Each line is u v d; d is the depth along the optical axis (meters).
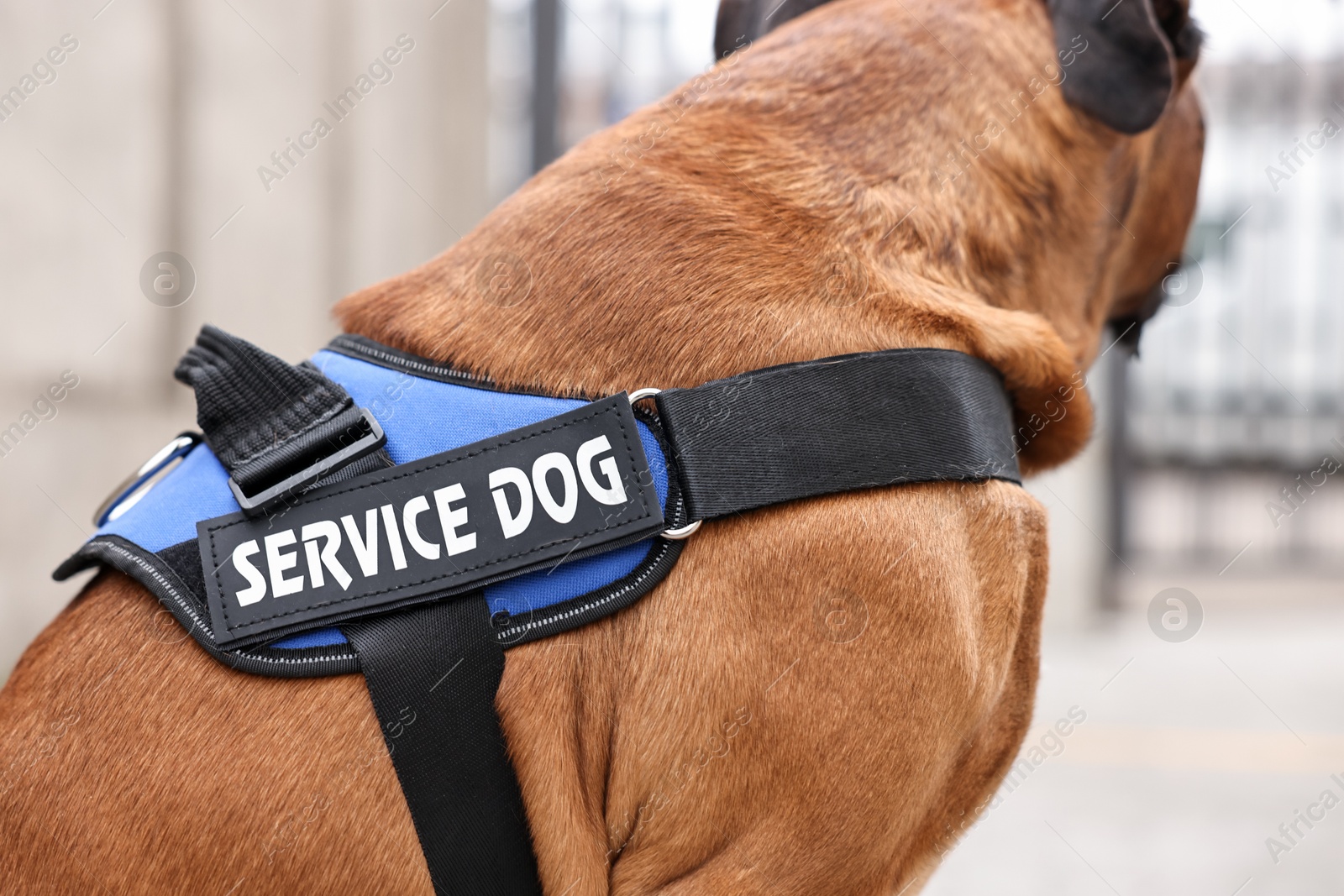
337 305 1.26
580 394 1.10
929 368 1.13
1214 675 5.34
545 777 1.04
